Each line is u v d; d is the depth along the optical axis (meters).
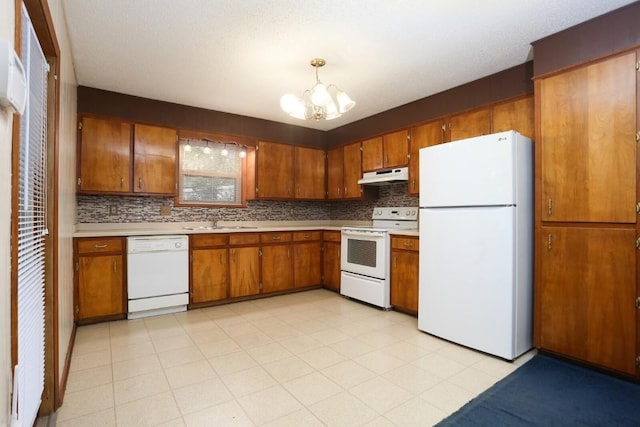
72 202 2.75
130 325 3.01
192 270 3.49
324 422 1.64
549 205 2.35
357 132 4.43
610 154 2.09
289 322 3.11
